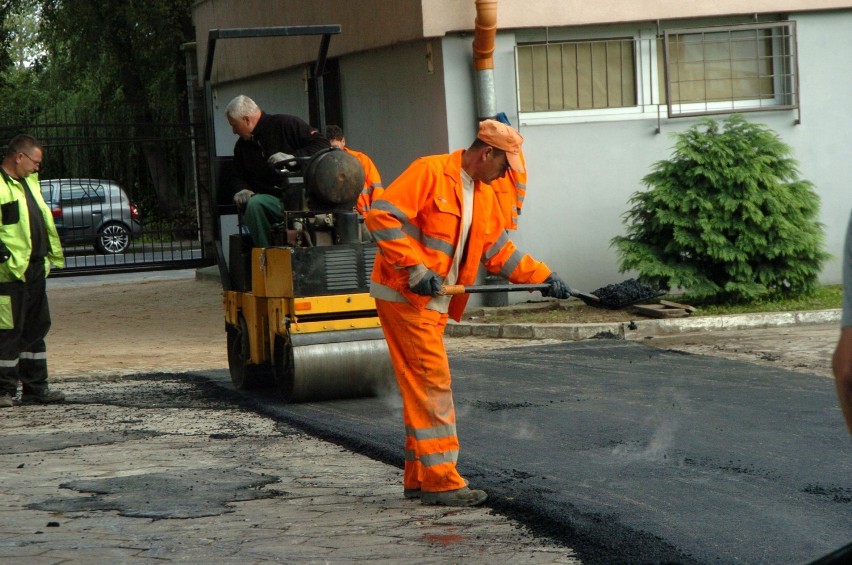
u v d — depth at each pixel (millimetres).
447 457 10969
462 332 23953
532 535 9859
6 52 79688
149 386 19578
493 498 10984
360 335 16797
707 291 24203
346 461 13320
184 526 10359
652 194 24625
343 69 30641
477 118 25656
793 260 24359
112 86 73938
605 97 26547
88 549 9562
